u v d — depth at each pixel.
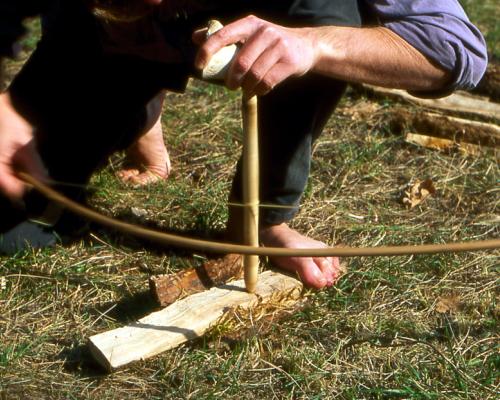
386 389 2.29
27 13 2.27
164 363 2.34
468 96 3.39
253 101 2.24
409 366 2.35
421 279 2.62
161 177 2.96
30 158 2.06
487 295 2.57
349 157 3.10
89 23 2.47
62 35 2.51
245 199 2.33
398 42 2.24
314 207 2.89
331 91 2.44
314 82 2.40
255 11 2.35
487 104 3.31
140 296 2.54
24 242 2.64
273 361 2.37
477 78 2.33
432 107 3.30
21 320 2.47
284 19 2.33
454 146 3.16
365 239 2.77
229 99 3.35
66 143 2.58
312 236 2.78
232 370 2.33
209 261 2.50
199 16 2.38
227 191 2.92
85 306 2.51
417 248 1.99
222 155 3.09
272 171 2.49
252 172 2.30
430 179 2.99
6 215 2.60
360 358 2.38
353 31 2.23
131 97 2.56
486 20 3.93
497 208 2.92
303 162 2.50
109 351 2.31
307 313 2.47
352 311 2.51
